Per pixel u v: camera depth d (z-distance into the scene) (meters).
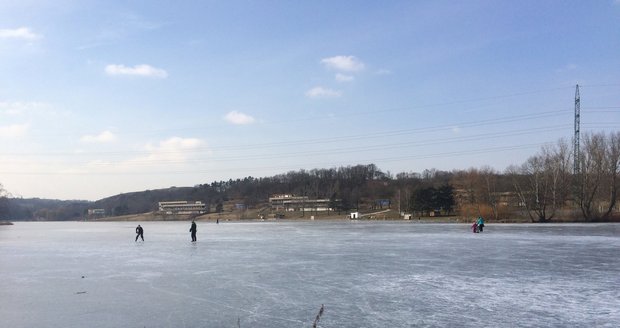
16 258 32.06
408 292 18.33
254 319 14.23
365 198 164.88
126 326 13.44
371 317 14.44
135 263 28.19
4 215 153.75
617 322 13.70
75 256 33.12
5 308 15.75
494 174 98.44
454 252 32.69
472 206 91.81
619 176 83.25
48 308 15.72
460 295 17.70
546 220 83.31
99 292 18.58
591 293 17.95
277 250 36.06
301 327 13.30
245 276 22.55
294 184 183.50
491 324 13.57
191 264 27.41
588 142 85.00
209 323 13.75
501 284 20.00
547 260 27.77
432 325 13.49
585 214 83.06
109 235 66.50
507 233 52.44
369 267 25.50
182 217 189.88
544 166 84.38
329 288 19.27
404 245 38.81
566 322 13.75
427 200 115.38
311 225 94.25
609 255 30.08
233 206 194.12
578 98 92.50
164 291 18.73
